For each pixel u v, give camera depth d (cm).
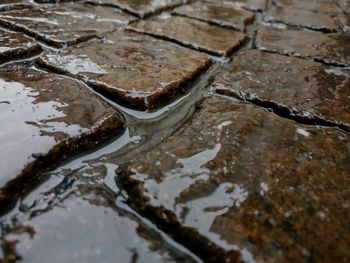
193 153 16
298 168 15
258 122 18
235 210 13
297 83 24
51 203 13
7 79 20
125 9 35
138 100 20
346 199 14
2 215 12
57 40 25
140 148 17
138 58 25
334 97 22
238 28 35
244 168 15
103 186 14
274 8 45
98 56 24
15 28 27
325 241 12
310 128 18
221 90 22
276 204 13
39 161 14
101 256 11
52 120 17
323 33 36
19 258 11
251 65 26
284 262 11
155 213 13
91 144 16
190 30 32
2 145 15
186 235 12
